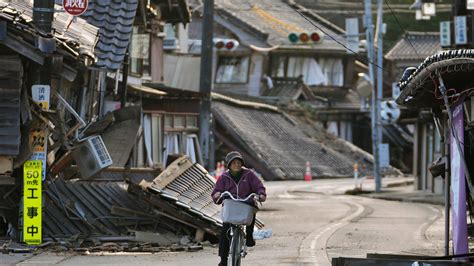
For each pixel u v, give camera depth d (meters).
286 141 135.50
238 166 29.48
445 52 27.22
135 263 33.31
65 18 43.44
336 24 175.88
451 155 29.61
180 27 125.31
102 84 57.72
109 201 43.66
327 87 171.25
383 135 160.25
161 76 90.19
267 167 122.62
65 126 39.97
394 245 42.12
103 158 39.75
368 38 93.94
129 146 45.62
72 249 36.78
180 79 117.62
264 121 138.25
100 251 36.94
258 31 162.25
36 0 36.62
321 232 48.84
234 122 126.69
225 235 29.39
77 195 42.81
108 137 45.59
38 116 37.47
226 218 28.92
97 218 41.72
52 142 41.91
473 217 33.59
